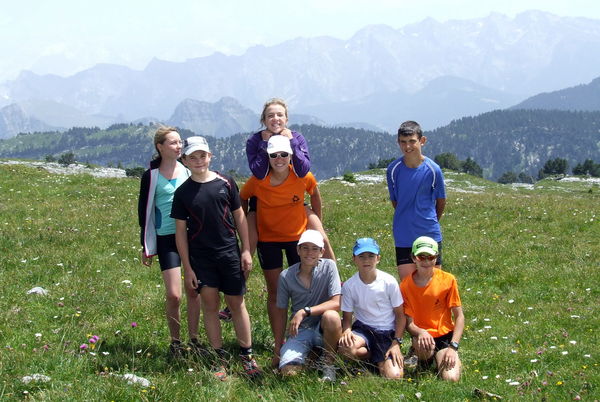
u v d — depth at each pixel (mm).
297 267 10133
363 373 9312
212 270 9797
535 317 12945
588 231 22250
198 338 10469
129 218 22859
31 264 15719
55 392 7645
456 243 20438
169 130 10500
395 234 11156
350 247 19359
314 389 8523
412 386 8656
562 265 17344
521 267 17234
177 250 10539
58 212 23484
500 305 13906
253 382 9055
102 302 12945
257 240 10680
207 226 9664
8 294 12969
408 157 10906
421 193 10867
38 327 10922
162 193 10469
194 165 9547
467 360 10211
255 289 14422
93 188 31031
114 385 7969
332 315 9688
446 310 10180
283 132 10344
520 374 9266
